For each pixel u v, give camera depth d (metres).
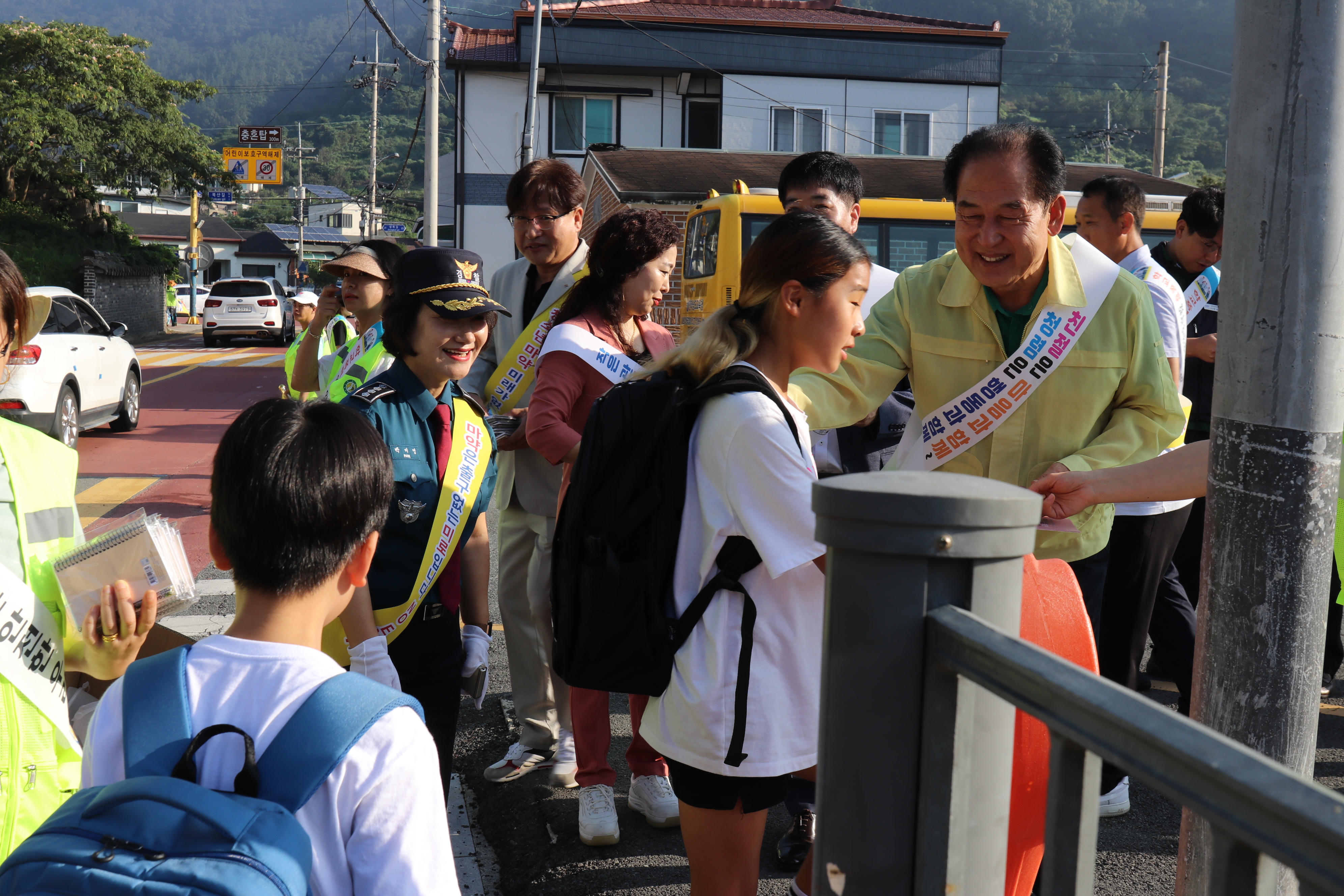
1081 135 52.12
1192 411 4.20
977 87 25.03
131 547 1.57
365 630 2.09
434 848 1.16
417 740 1.18
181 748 1.15
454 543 2.29
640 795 3.12
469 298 2.27
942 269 2.54
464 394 2.45
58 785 1.60
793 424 1.78
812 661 1.81
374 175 47.50
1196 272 4.25
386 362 3.32
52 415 9.79
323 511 1.25
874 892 1.10
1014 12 154.62
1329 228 1.62
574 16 21.25
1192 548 3.99
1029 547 1.06
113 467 9.40
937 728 1.06
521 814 3.15
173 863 1.01
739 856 1.88
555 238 3.33
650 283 2.94
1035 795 1.62
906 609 1.06
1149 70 36.62
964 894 1.09
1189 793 0.75
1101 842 3.04
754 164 13.09
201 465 9.59
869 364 2.54
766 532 1.71
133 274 31.53
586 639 1.84
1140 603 3.02
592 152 13.88
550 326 3.32
